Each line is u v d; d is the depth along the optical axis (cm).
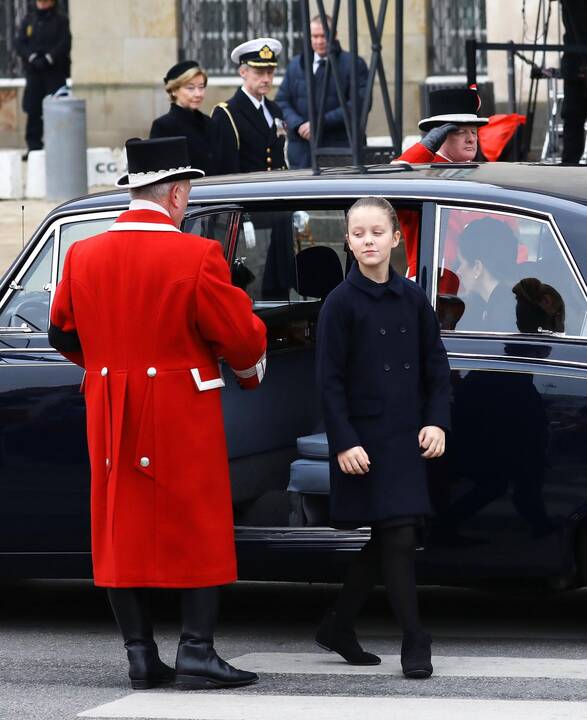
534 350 1455
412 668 1385
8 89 6162
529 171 1591
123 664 1491
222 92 5831
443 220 1508
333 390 1370
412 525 1378
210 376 1360
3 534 1579
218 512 1360
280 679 1404
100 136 5806
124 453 1353
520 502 1445
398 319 1383
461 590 1817
